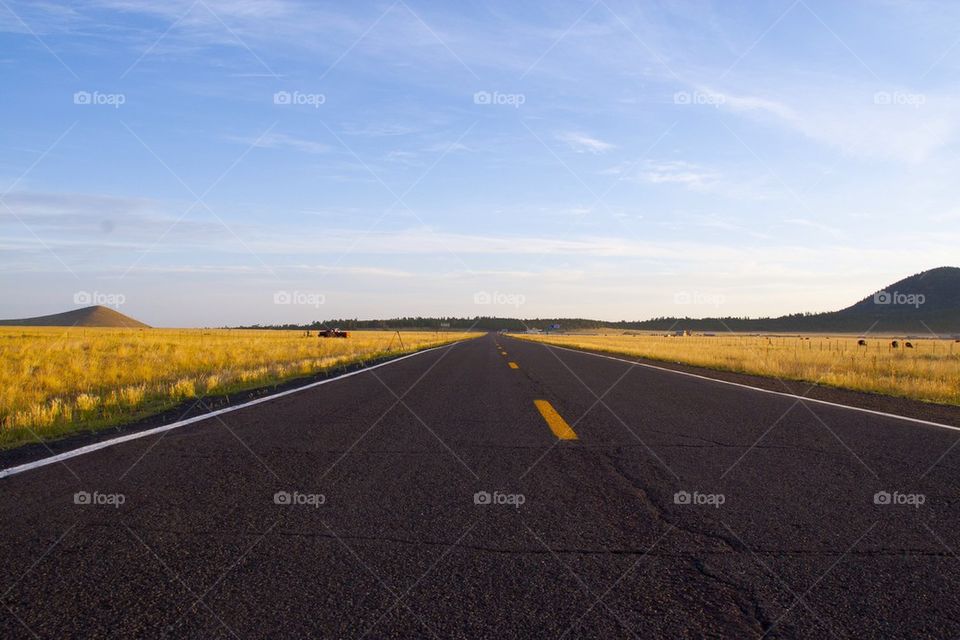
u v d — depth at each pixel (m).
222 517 4.93
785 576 3.87
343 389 14.80
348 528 4.71
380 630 3.15
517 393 14.09
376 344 49.25
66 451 7.34
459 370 21.44
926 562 4.11
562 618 3.30
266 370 19.34
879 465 6.91
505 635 3.11
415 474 6.43
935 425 9.78
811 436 8.69
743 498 5.59
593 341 75.88
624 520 4.96
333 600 3.49
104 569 3.86
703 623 3.26
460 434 8.75
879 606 3.46
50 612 3.29
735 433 8.91
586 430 9.12
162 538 4.43
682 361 29.38
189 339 45.84
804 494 5.73
